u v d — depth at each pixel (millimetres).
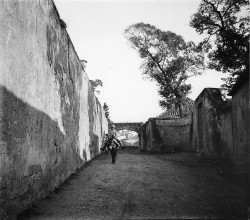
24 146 5730
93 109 20359
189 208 5750
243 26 18672
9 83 5023
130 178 9539
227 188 7762
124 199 6746
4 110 4793
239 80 11406
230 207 5805
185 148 25547
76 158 12055
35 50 6586
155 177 9641
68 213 5777
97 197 7090
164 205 6047
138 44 38906
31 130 6203
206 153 16766
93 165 14047
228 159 14391
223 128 15117
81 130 13922
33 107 6387
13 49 5215
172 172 10789
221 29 19281
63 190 8031
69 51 11031
